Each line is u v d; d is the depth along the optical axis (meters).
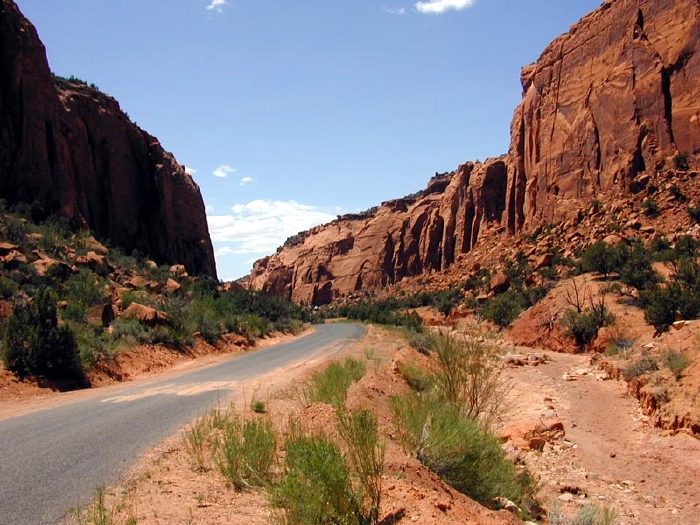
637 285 33.94
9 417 11.00
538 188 82.12
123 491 6.03
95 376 17.98
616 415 15.70
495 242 93.06
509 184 94.62
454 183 121.25
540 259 58.34
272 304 53.38
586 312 33.44
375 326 55.03
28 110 38.44
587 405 17.20
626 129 65.38
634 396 17.06
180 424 9.81
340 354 24.34
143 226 51.16
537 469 11.31
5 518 5.13
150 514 5.27
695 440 12.39
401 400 8.41
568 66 81.56
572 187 74.00
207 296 39.31
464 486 7.18
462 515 5.66
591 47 76.88
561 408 16.94
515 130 96.06
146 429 9.40
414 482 6.16
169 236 52.97
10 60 38.03
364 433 5.91
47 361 16.28
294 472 5.27
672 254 38.16
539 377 23.41
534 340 36.28
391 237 144.38
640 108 64.25
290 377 16.89
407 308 78.38
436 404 8.48
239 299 47.56
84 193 43.94
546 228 72.75
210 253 61.75
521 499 8.17
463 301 66.44
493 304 48.72
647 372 17.12
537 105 87.25
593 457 12.14
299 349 29.27
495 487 7.58
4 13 38.66
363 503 5.32
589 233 59.41
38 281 25.28
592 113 72.75
